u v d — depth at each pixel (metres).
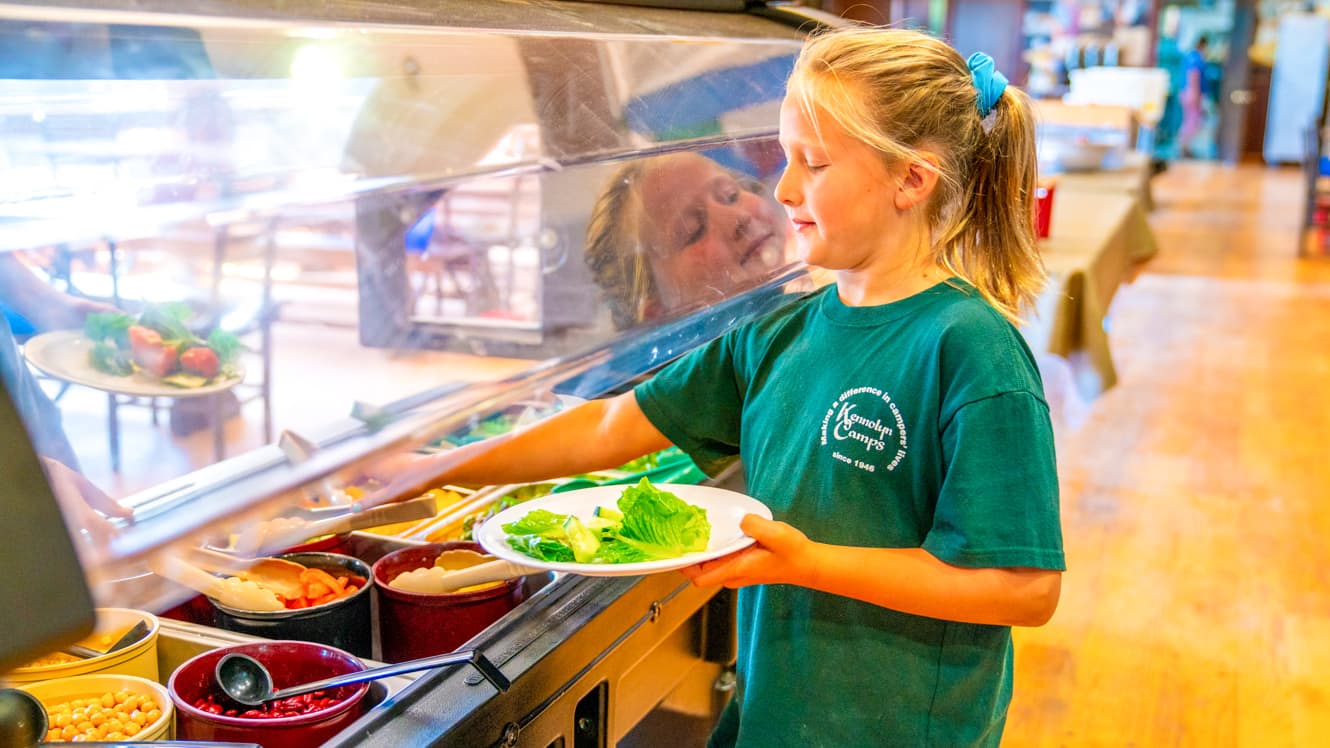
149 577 0.70
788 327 1.21
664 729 1.48
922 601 1.00
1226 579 3.14
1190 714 2.48
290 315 0.87
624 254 1.22
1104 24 12.73
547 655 1.03
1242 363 5.46
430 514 1.15
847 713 1.11
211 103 0.83
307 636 1.12
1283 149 13.77
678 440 1.28
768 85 1.44
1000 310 1.09
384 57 0.89
